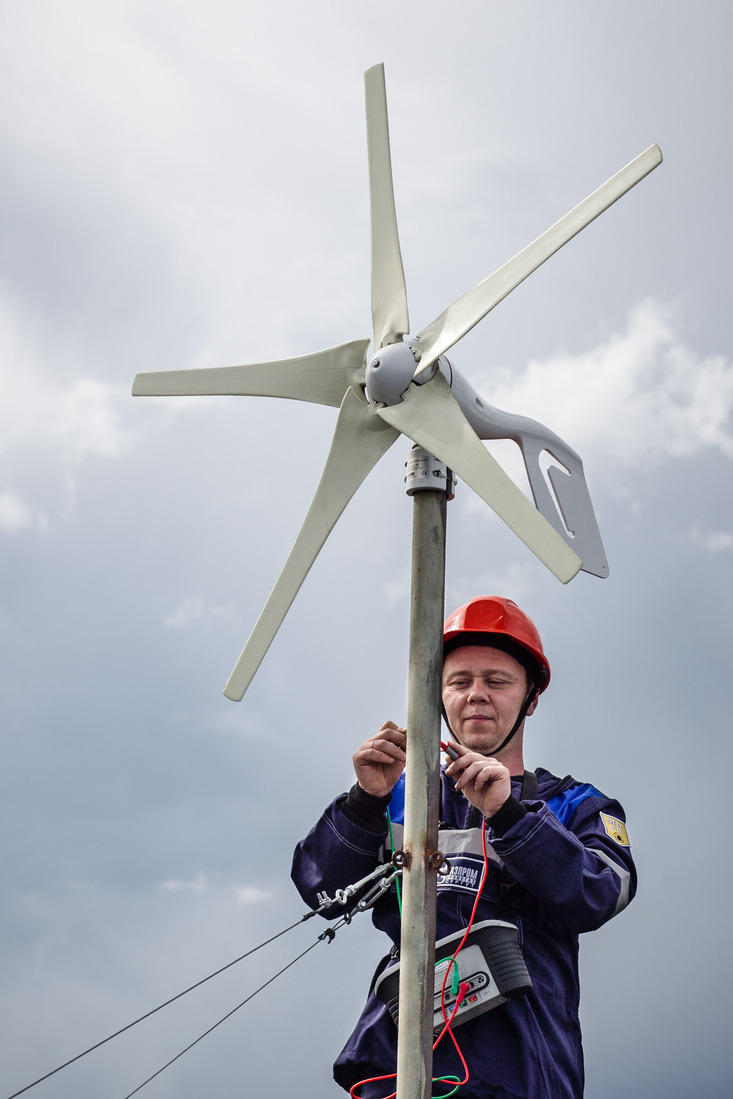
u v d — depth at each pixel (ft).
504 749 23.80
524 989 20.81
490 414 24.89
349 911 21.86
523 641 24.07
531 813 21.07
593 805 23.17
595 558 25.94
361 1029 21.89
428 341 22.49
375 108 24.44
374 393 22.38
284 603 22.40
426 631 21.25
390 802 23.38
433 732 20.84
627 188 21.30
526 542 20.42
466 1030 21.04
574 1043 21.59
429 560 21.59
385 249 23.72
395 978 21.48
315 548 22.53
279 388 23.90
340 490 22.70
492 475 21.06
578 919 21.12
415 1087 19.60
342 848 22.56
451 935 21.34
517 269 22.00
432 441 21.75
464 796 22.86
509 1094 20.56
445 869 22.18
